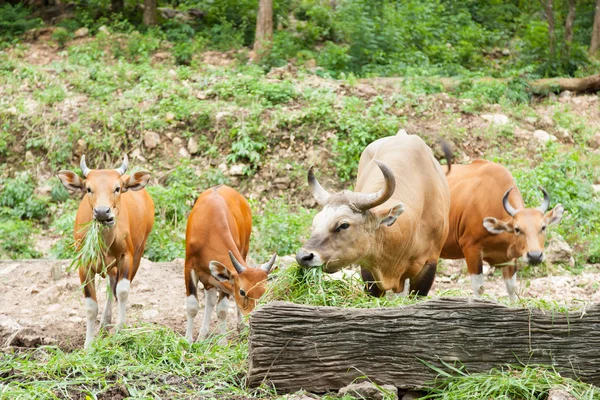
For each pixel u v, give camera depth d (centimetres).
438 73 2255
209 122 1917
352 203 809
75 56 2250
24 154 1888
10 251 1566
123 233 980
